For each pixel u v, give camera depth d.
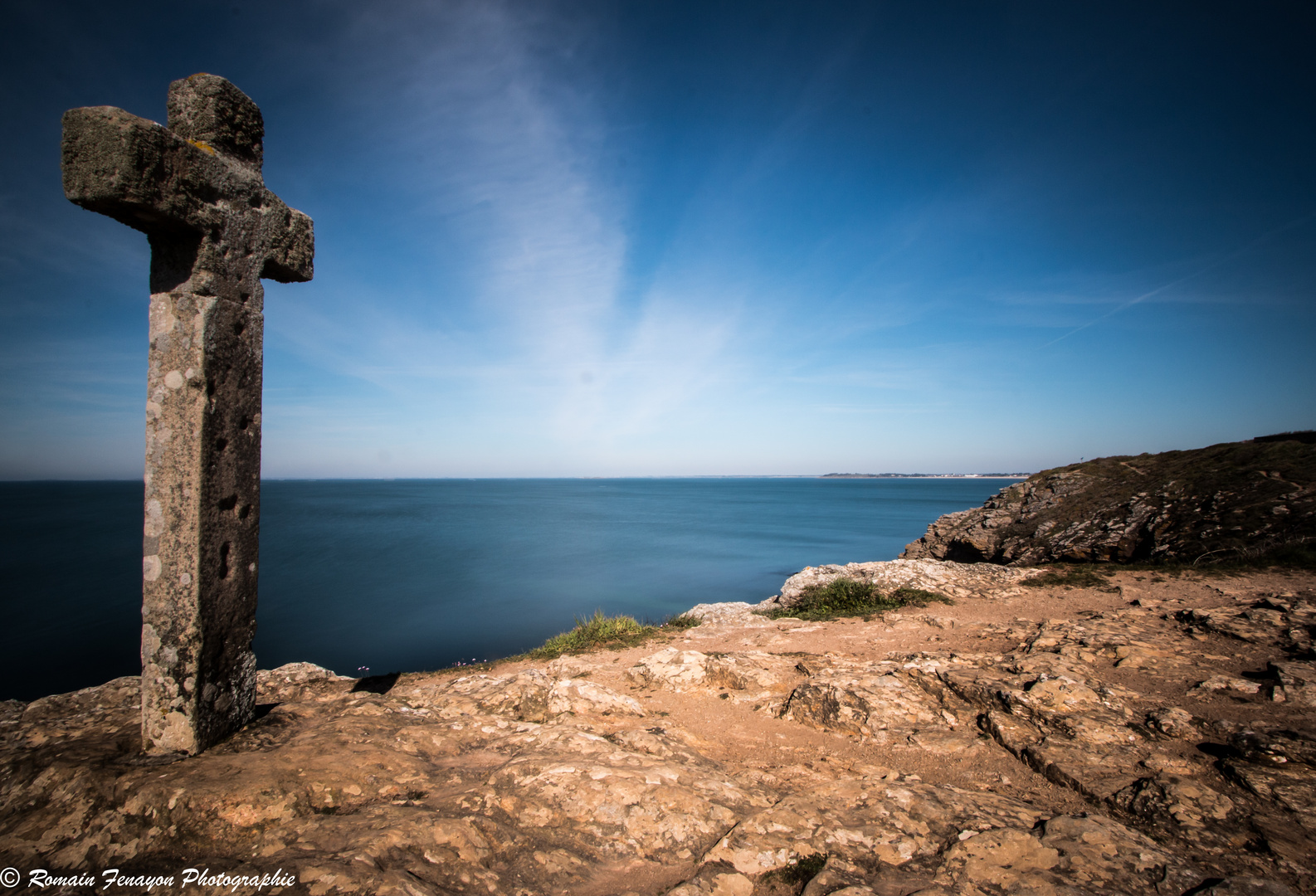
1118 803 4.31
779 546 43.03
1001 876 3.24
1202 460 18.55
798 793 4.30
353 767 4.17
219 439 4.54
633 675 8.20
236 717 4.72
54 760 4.11
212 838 3.37
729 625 12.23
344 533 50.25
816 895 3.07
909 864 3.42
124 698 6.23
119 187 3.86
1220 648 7.88
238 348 4.70
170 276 4.46
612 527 57.19
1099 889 3.14
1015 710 5.90
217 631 4.53
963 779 4.93
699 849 3.65
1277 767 4.61
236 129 4.90
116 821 3.47
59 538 42.28
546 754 4.70
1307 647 7.39
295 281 5.50
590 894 3.20
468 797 3.91
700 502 102.56
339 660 18.31
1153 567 14.35
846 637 10.36
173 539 4.38
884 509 81.94
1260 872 3.47
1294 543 13.52
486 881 3.19
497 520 64.19
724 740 5.98
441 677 9.06
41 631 20.72
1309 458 16.23
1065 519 18.89
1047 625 9.60
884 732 5.90
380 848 3.22
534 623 22.31
